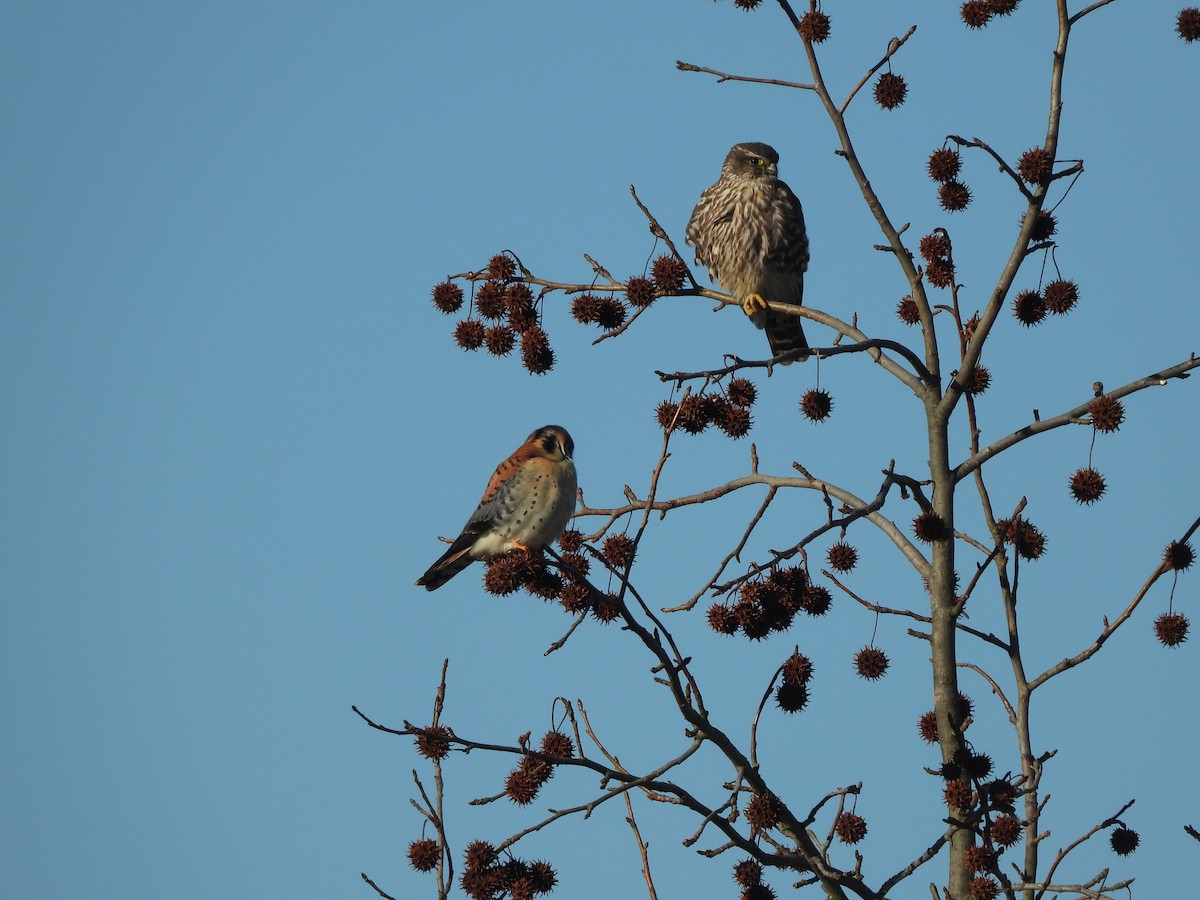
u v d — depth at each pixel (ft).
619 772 30.86
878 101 41.45
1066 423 38.70
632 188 41.42
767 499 38.17
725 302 41.16
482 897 30.01
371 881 30.99
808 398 41.70
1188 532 37.27
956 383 39.75
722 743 31.86
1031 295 41.39
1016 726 37.09
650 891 31.07
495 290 41.50
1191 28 41.22
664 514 46.14
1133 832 35.42
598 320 41.16
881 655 37.32
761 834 32.09
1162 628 37.27
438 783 31.12
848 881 31.99
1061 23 39.37
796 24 40.78
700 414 37.76
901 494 40.93
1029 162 38.93
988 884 33.14
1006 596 38.29
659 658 31.60
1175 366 38.11
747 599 32.45
